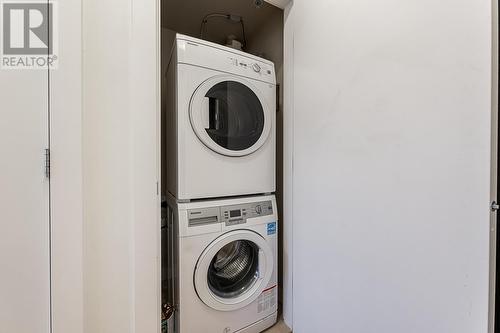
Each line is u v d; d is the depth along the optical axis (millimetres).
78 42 834
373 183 957
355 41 1021
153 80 969
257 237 1366
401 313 865
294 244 1403
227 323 1271
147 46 956
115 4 904
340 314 1101
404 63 849
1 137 738
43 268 791
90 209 872
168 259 1400
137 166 940
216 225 1239
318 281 1228
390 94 894
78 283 838
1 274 741
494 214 668
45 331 793
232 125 1371
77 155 833
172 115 1323
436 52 766
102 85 885
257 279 1387
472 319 696
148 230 960
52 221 801
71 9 824
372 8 952
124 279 925
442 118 756
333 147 1134
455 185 731
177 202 1219
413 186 830
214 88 1288
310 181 1276
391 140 893
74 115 828
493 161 663
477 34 682
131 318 934
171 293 1294
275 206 1488
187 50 1206
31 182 774
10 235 751
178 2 1826
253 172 1420
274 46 1962
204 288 1192
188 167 1206
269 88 1495
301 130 1335
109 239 902
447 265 749
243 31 2211
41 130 785
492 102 658
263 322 1411
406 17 841
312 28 1256
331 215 1146
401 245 866
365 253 988
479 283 684
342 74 1083
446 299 751
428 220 792
